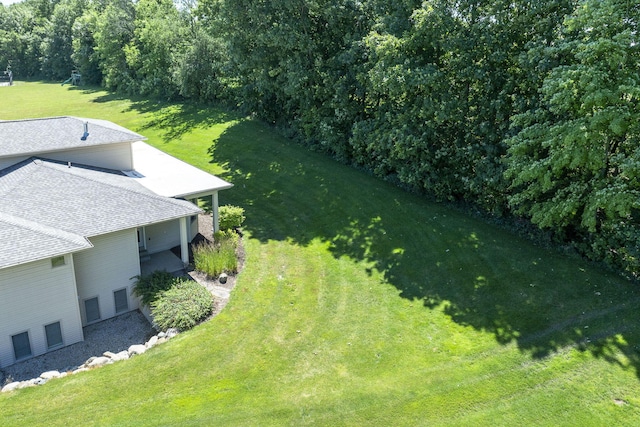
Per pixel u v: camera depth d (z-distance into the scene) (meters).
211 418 10.27
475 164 19.23
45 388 11.20
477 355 12.12
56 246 12.51
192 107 41.31
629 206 13.49
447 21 18.39
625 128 13.66
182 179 19.53
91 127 20.25
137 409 10.52
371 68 22.41
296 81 25.19
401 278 16.05
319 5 24.64
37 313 12.74
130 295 15.23
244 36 26.44
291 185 24.55
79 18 63.47
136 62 48.56
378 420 10.22
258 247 18.66
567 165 14.95
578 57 13.91
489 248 17.28
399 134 20.58
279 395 10.95
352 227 19.88
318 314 14.16
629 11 13.64
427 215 20.06
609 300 13.85
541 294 14.45
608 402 10.38
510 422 10.03
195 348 12.62
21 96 54.31
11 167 17.70
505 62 18.11
